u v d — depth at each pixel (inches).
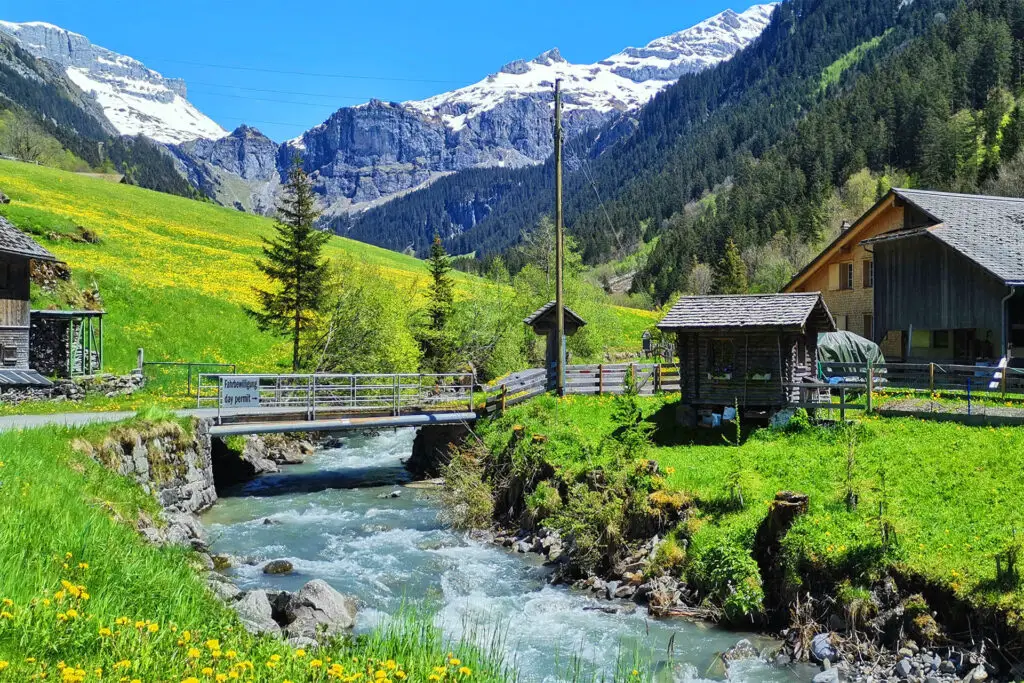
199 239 3186.5
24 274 1407.5
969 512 596.1
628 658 506.0
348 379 1603.1
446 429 1227.2
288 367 1902.1
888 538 545.6
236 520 907.4
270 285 2484.0
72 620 286.8
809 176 6254.9
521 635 548.1
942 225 1279.5
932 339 1409.9
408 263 4466.0
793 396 962.1
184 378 1689.2
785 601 554.9
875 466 730.8
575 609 603.8
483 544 812.6
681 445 925.2
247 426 1060.5
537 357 2073.1
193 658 280.4
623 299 5334.6
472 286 2215.8
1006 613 462.9
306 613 513.0
